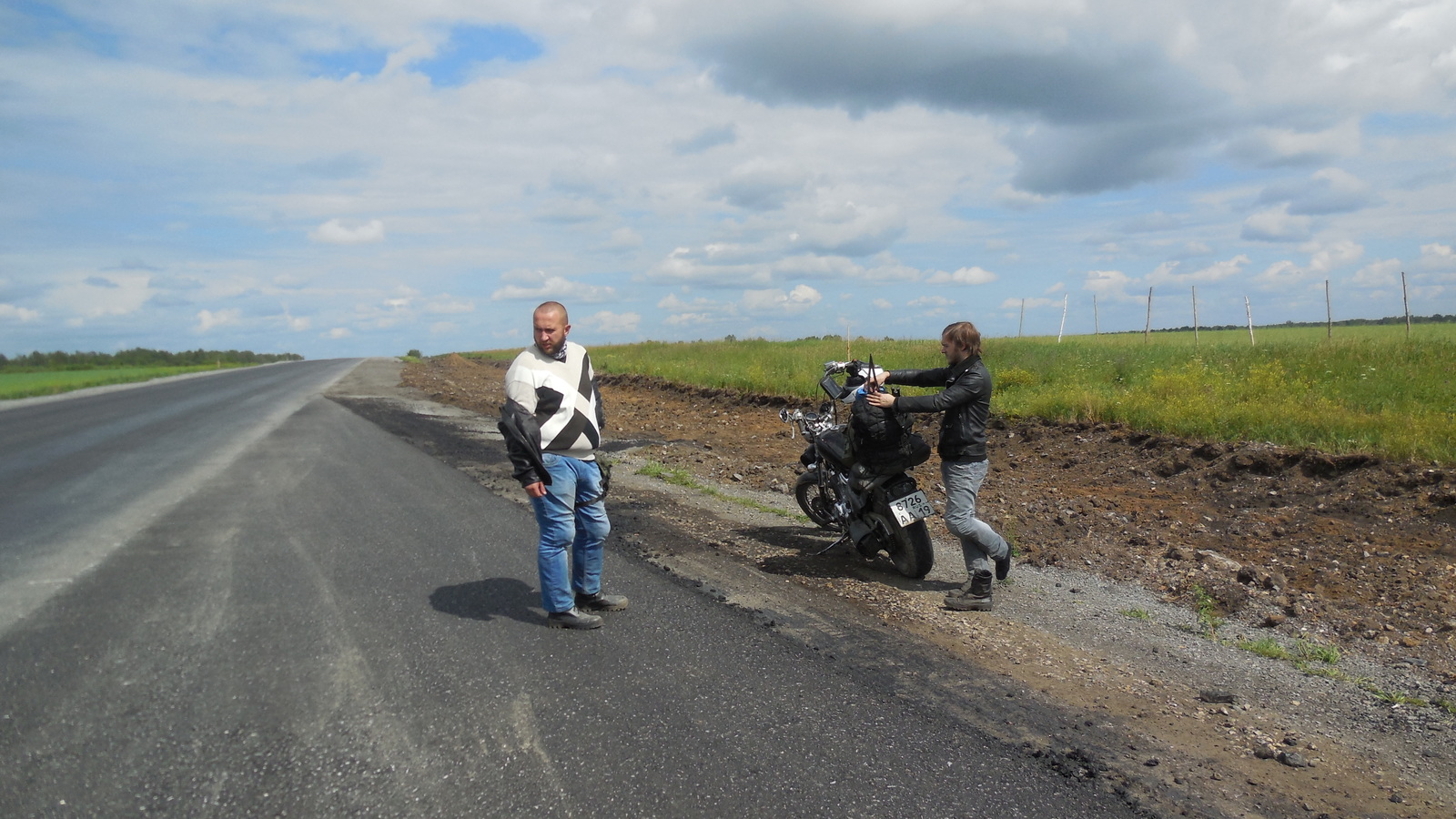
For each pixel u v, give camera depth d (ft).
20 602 14.37
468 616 13.97
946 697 11.44
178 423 46.39
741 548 19.65
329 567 16.76
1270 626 15.07
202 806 8.05
